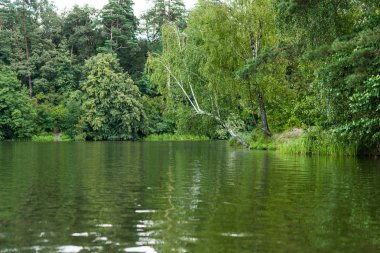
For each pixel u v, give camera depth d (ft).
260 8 97.60
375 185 35.19
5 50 209.97
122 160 64.03
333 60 62.95
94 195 30.19
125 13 241.96
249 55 101.50
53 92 216.13
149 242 18.17
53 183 36.60
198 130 113.29
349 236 19.11
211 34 98.78
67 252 16.84
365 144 72.23
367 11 73.20
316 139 80.18
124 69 240.53
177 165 54.95
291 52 85.51
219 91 101.55
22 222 21.88
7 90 187.42
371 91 55.83
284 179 39.40
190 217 22.89
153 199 28.53
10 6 224.94
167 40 111.04
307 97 82.89
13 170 47.98
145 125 206.28
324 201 27.50
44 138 193.47
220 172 45.98
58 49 227.20
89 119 198.49
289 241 18.33
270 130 113.60
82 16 237.86
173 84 112.06
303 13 68.74
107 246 17.62
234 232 19.80
